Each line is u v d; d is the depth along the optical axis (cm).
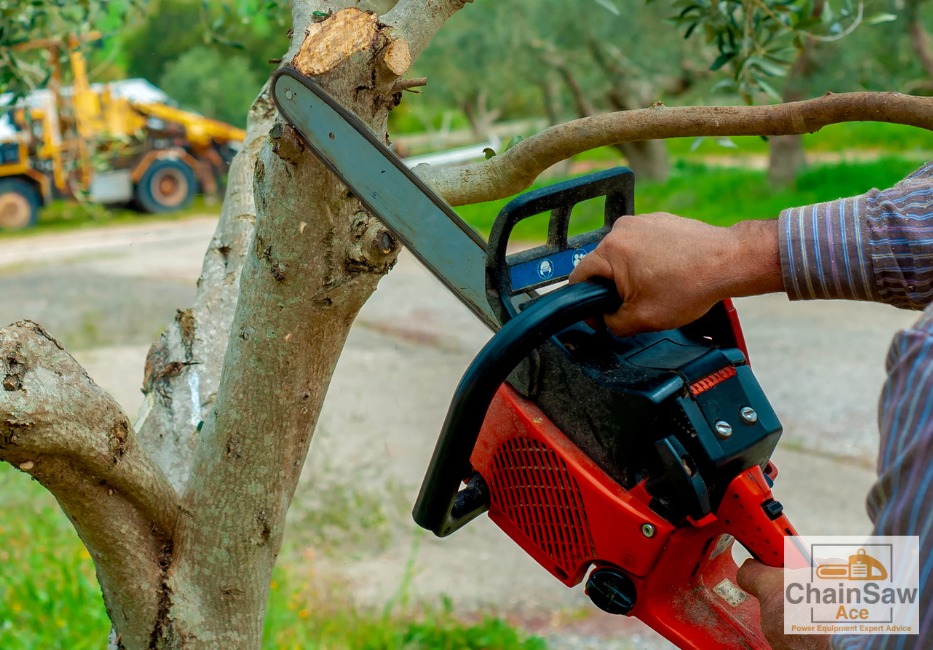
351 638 344
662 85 1477
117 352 827
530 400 126
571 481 119
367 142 116
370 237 121
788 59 223
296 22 132
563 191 116
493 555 448
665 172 1850
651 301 105
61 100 363
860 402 636
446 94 1805
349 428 616
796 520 460
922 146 2127
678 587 123
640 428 114
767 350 783
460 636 348
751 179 1734
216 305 169
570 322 106
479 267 124
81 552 376
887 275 98
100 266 1300
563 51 1518
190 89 2223
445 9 131
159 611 135
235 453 132
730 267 102
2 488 479
